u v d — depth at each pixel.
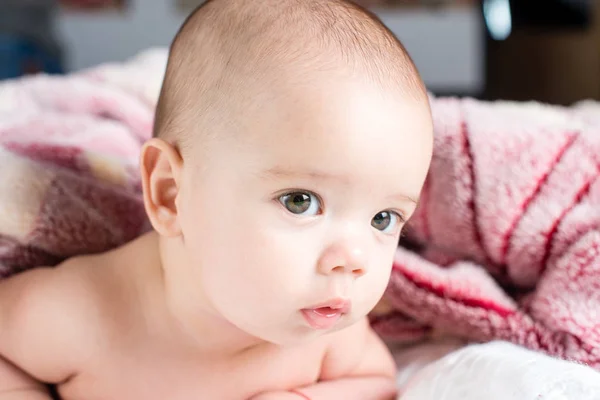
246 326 0.54
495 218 0.79
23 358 0.64
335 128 0.50
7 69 1.93
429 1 2.54
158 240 0.67
